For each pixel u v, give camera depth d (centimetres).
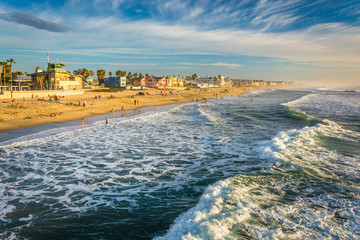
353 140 2306
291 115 4228
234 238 816
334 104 6444
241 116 4212
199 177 1493
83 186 1367
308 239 834
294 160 1719
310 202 1113
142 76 16488
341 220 963
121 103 6106
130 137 2600
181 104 6925
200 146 2244
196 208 1056
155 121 3684
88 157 1898
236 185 1285
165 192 1286
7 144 2194
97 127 3131
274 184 1316
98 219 1021
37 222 997
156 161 1817
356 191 1233
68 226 970
